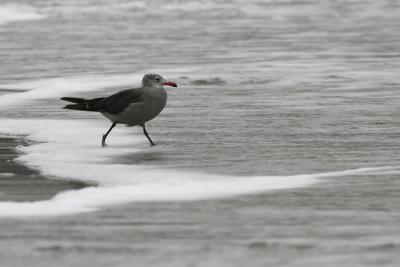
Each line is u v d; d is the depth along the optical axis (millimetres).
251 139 16547
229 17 48375
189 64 29078
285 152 15289
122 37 37906
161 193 11836
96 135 17094
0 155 15297
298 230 9812
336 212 10703
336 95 22312
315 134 17016
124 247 9148
